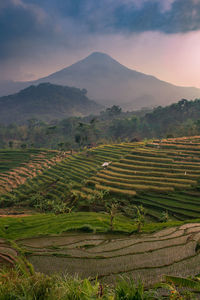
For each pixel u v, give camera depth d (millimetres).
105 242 28297
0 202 87500
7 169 129750
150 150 101688
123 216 57969
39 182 102500
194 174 73500
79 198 74250
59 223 42562
